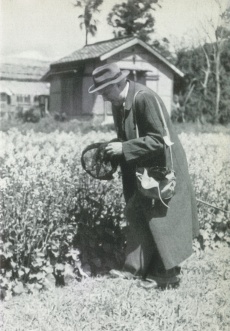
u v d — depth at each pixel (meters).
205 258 4.43
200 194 4.79
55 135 6.95
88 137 6.80
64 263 3.89
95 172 4.14
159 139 3.49
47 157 3.94
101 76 3.53
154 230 3.56
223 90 8.63
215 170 4.91
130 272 3.81
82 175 4.08
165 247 3.56
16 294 3.65
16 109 9.15
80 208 3.96
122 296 3.58
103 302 3.51
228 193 4.95
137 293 3.65
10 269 3.63
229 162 5.37
